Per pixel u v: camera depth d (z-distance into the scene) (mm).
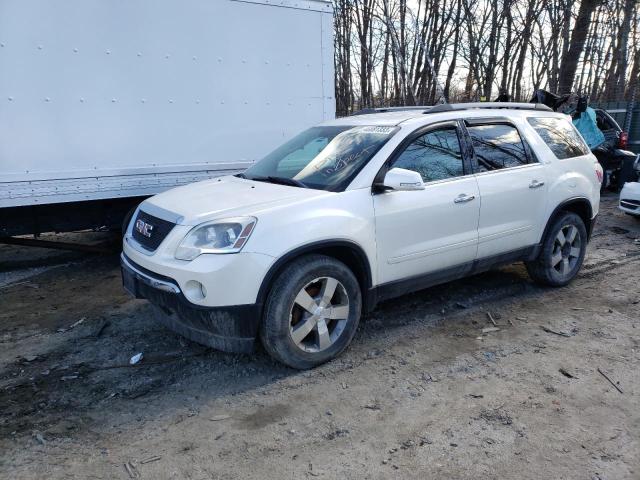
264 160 5016
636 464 2842
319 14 7172
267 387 3650
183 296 3484
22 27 5367
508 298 5273
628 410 3340
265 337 3656
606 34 21203
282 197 3846
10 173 5543
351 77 20906
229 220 3535
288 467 2852
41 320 4953
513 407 3373
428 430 3152
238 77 6684
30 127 5562
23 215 6043
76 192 5898
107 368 3969
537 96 11781
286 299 3619
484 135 4832
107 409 3428
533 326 4609
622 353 4102
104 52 5809
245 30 6633
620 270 6215
